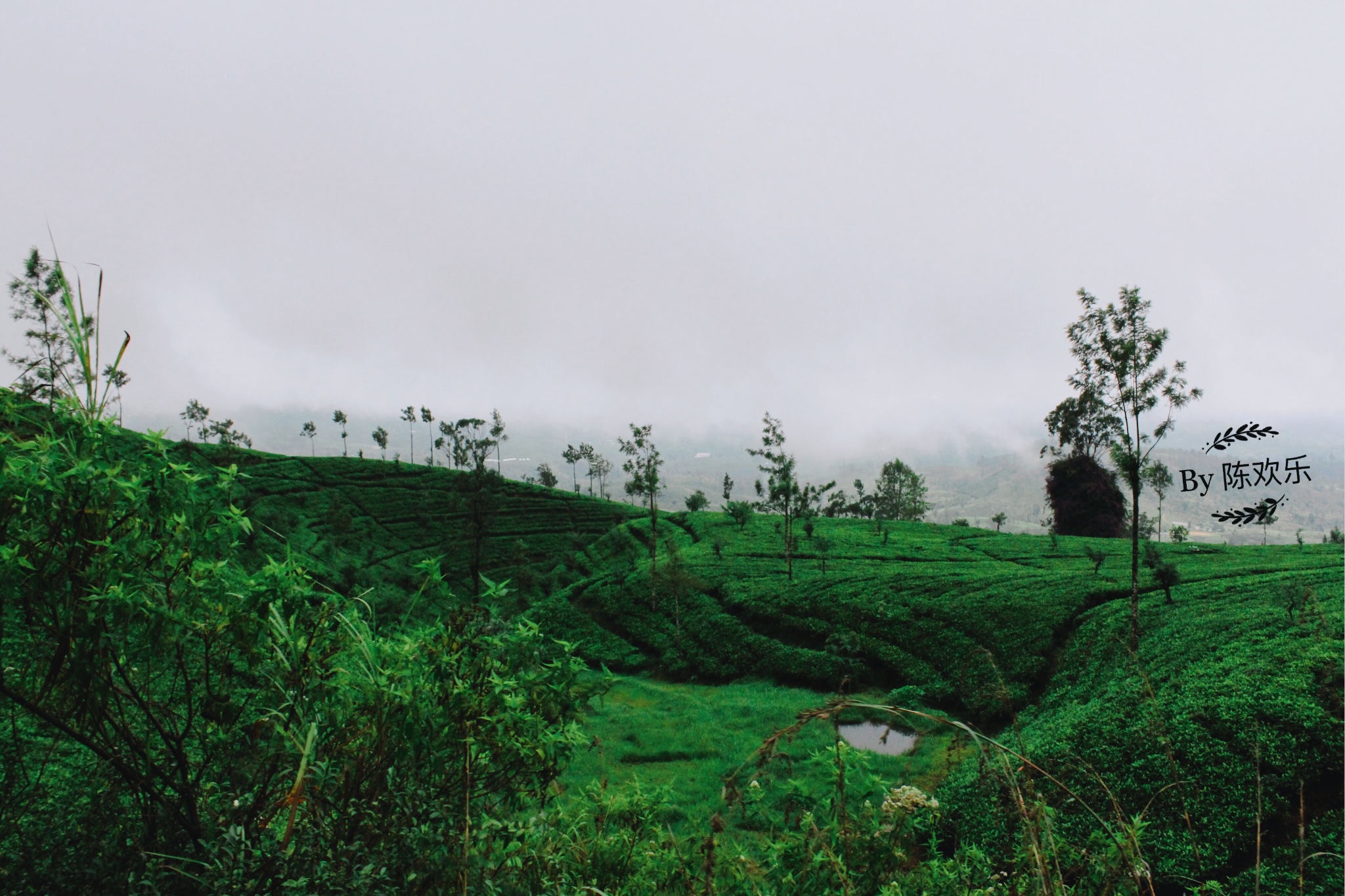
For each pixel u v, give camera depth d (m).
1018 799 3.19
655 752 23.00
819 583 50.09
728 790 3.16
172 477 2.89
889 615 41.09
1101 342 28.30
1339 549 47.16
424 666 3.29
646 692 37.81
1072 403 78.56
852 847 4.00
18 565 2.54
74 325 2.79
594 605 57.28
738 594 50.75
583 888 3.55
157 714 3.17
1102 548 59.31
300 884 2.57
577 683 3.60
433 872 2.82
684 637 46.97
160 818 2.96
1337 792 12.67
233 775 3.07
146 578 2.83
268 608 2.90
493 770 3.54
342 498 94.94
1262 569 38.47
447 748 3.32
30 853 2.73
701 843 4.02
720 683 40.41
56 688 2.86
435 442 123.19
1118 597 37.50
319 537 77.50
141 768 2.96
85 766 3.10
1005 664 32.94
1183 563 46.16
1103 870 3.32
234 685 3.15
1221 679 18.67
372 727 3.16
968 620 37.97
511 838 3.44
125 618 2.60
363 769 3.12
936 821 4.27
